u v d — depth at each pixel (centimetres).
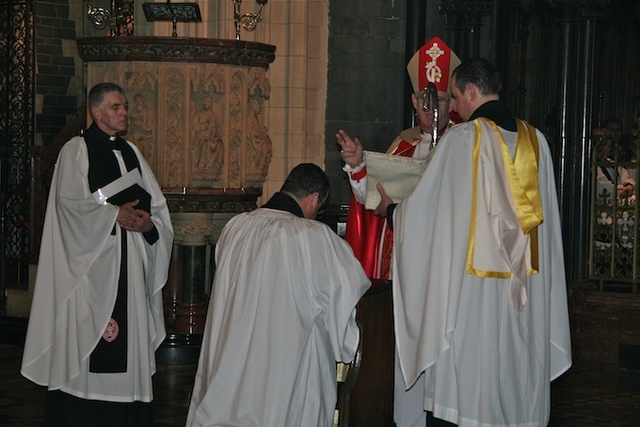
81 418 562
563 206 1005
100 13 872
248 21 880
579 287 948
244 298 461
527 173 460
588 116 1007
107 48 806
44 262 570
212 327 476
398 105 1055
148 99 810
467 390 455
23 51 1090
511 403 459
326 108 1057
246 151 841
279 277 455
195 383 489
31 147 948
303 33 1028
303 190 479
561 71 1012
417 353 459
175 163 814
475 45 1041
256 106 849
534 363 467
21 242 1030
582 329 939
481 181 456
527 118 1198
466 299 457
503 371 457
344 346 467
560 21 1013
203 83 814
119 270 562
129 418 572
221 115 827
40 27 1159
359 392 490
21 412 687
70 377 556
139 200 571
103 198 560
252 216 476
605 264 954
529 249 458
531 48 1192
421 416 520
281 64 1027
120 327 561
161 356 833
